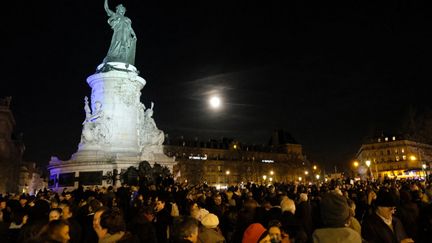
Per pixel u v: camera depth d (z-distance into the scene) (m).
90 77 25.17
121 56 26.12
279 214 6.22
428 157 65.38
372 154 100.00
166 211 8.55
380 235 5.07
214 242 5.95
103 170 22.25
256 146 107.62
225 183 93.00
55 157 24.50
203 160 91.06
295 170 108.44
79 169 22.61
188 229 4.63
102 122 24.11
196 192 14.53
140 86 26.23
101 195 11.47
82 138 24.08
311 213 8.00
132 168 20.75
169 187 17.56
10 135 66.19
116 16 26.81
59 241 4.36
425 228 5.43
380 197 5.39
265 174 101.81
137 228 6.09
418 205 7.56
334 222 4.22
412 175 50.97
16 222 7.98
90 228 6.92
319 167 115.50
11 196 14.47
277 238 4.59
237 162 96.94
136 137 24.84
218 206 9.66
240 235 6.44
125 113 24.66
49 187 24.16
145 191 13.67
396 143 96.12
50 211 6.46
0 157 61.19
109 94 24.58
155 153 25.41
